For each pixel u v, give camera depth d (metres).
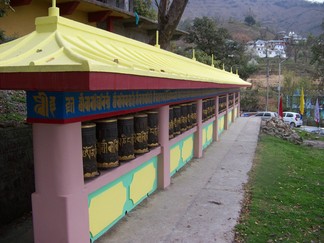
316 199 6.70
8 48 3.62
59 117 3.38
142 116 5.45
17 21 9.82
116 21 14.16
